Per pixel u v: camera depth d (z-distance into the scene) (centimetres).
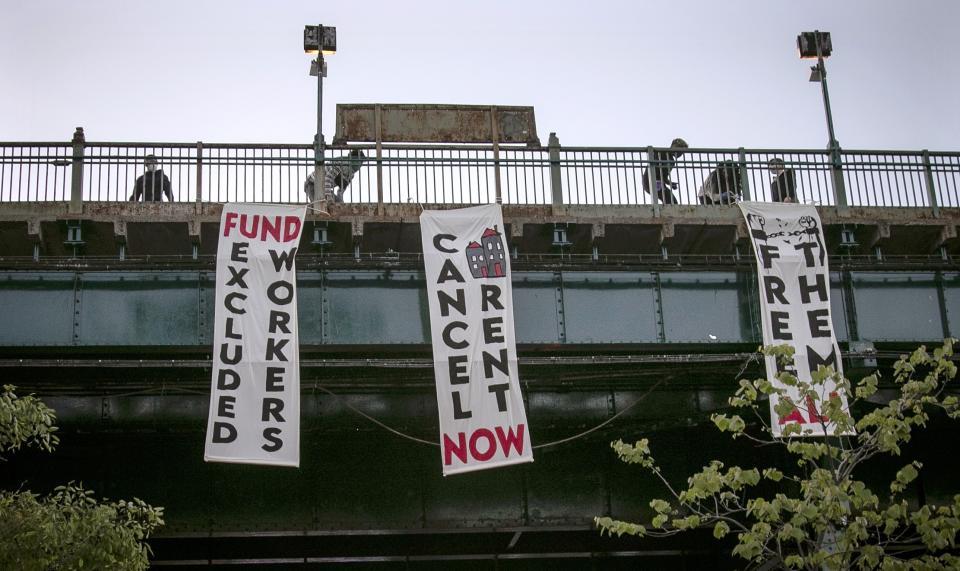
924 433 3453
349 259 2920
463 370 2777
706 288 3044
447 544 3584
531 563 3766
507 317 2827
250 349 2742
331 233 3066
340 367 3023
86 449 3147
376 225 3058
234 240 2827
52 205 2991
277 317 2777
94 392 3044
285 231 2858
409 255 3162
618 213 3164
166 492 3153
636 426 3200
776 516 2075
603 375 3075
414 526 3216
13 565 2103
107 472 3147
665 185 3409
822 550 2108
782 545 3191
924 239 3322
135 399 3067
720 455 3388
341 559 3672
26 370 2933
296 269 2909
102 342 2808
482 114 3425
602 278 3016
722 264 3058
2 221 2942
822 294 2973
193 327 2848
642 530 2156
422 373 3091
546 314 2975
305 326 2878
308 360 2888
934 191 3366
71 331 2805
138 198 3269
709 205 3203
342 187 3167
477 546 3641
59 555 2166
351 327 2888
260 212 2862
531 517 3256
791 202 3219
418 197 3102
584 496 3297
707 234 3188
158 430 3078
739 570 3647
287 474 3209
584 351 3067
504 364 2789
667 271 3031
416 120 3400
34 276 2827
